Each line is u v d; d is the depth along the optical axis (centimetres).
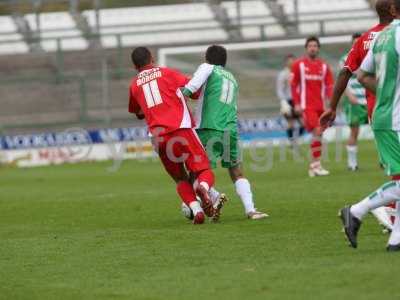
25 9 9719
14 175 6425
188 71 7950
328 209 3325
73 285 2142
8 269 2411
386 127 2225
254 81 8069
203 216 3080
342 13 9269
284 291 1930
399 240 2302
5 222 3541
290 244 2548
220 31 9312
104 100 7938
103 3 9612
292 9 9469
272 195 3909
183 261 2380
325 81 4822
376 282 1944
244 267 2233
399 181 2236
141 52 3077
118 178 5544
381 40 2236
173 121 3003
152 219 3350
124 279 2178
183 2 9575
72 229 3184
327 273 2073
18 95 8175
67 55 8769
